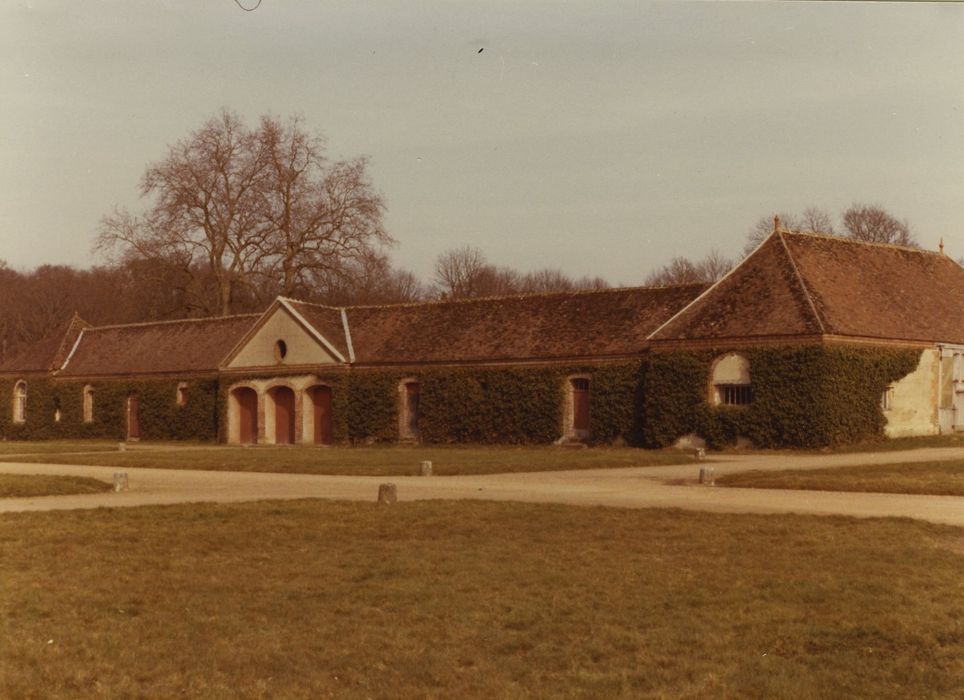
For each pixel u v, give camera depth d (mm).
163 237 70125
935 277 46594
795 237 43062
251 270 71938
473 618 12211
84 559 15734
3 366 67750
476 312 50750
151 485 27047
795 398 38281
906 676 9969
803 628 11539
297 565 15211
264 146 71250
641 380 43125
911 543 15844
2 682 10156
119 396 61781
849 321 39375
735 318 40438
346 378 51438
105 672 10492
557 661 10664
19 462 37375
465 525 18172
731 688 9734
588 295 48031
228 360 55906
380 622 12148
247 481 28109
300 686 10047
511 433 46500
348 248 71938
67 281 100562
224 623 12141
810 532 16844
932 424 42375
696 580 13781
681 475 28203
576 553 15656
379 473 30047
